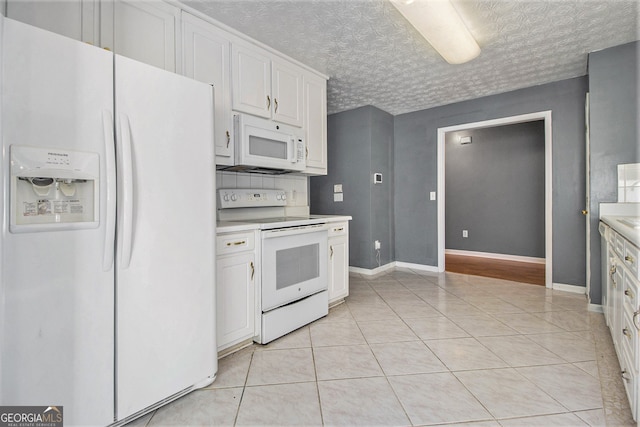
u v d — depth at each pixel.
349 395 1.49
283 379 1.63
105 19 1.60
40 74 1.02
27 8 1.40
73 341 1.11
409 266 4.30
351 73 2.92
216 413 1.37
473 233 5.41
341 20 2.06
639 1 1.88
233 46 2.16
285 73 2.55
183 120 1.43
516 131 4.96
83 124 1.11
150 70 1.31
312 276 2.42
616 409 1.37
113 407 1.22
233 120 2.14
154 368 1.34
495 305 2.78
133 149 1.25
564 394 1.48
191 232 1.46
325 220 2.60
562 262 3.19
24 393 1.01
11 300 0.98
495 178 5.16
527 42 2.38
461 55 2.31
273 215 2.81
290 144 2.45
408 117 4.24
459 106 3.79
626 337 1.43
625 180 2.43
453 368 1.72
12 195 0.97
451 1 1.88
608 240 2.02
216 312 1.68
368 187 3.92
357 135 4.00
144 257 1.29
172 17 1.85
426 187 4.11
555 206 3.21
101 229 1.16
